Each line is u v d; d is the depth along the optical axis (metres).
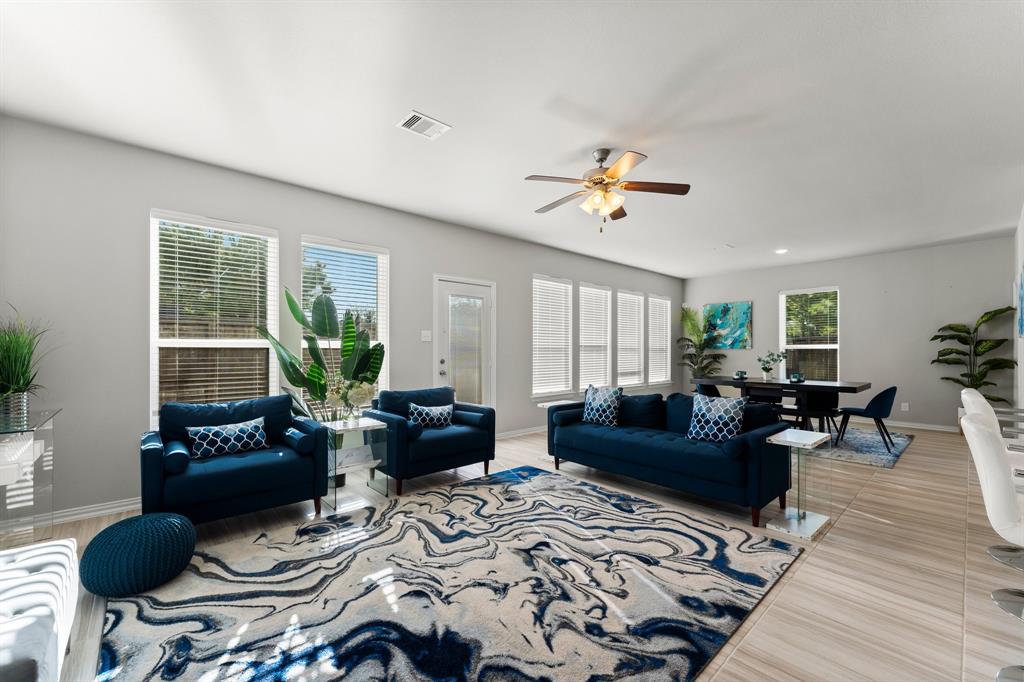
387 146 3.35
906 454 5.03
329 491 3.34
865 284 7.04
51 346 3.05
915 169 3.67
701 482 3.30
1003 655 1.75
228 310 3.82
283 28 2.12
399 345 4.90
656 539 2.81
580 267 7.11
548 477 4.18
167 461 2.64
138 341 3.36
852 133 3.08
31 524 2.50
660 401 4.32
